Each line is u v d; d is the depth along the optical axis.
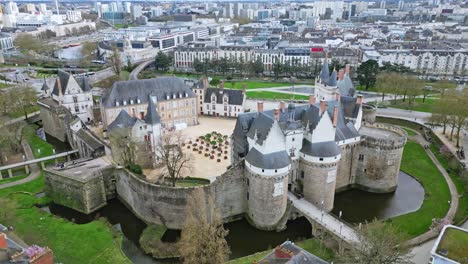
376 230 76.19
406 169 125.69
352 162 112.62
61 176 107.19
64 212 108.00
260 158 90.25
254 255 84.31
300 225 99.06
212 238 75.25
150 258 88.12
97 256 85.81
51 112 156.38
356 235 80.69
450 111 136.75
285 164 90.75
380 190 112.56
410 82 185.25
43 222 97.88
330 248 85.81
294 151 99.25
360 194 114.12
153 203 98.12
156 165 119.06
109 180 112.00
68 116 148.38
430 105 188.38
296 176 102.38
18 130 159.50
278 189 91.94
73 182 105.62
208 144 137.75
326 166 95.88
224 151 132.38
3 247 63.66
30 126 169.38
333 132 97.38
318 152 95.50
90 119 166.88
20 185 117.38
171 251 88.12
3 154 133.38
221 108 175.62
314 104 103.75
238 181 98.38
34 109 187.25
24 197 110.12
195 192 93.81
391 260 69.00
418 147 141.12
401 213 102.69
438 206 102.00
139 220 104.31
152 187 96.38
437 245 67.19
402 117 170.62
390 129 118.94
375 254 69.06
